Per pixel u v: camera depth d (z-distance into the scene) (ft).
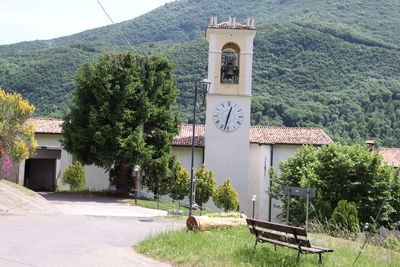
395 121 206.80
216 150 111.96
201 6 538.47
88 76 102.27
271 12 513.45
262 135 119.14
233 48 119.96
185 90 199.52
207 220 48.37
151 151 99.91
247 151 111.86
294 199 87.81
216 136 112.27
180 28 488.02
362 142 185.57
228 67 112.57
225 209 102.01
